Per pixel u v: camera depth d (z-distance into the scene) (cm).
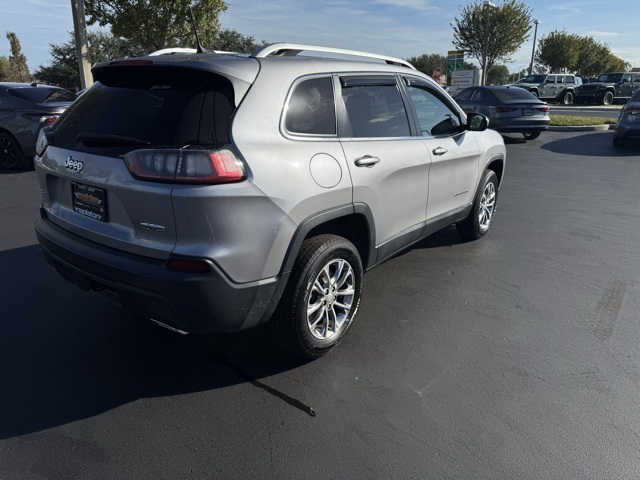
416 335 355
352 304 334
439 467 236
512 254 520
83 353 325
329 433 258
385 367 316
